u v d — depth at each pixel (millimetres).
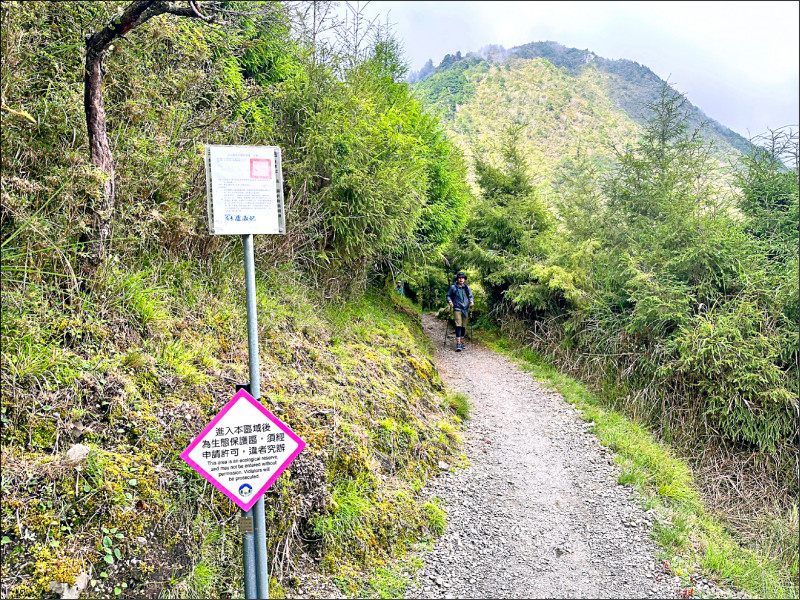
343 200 7922
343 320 8219
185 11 4359
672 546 5535
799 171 11781
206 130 6336
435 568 4797
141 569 3488
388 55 11875
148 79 5961
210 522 3934
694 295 10773
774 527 7883
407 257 11539
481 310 16688
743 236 10828
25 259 4137
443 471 6617
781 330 9852
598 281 12938
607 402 10469
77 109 4840
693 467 9094
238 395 3225
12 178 4133
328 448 4980
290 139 8000
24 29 4875
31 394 3746
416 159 9289
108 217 4629
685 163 12883
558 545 5375
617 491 6625
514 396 9992
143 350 4641
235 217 3250
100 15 5246
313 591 4090
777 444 9289
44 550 3236
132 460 3818
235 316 5766
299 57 8391
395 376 7699
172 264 5598
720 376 9680
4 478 3352
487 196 16609
